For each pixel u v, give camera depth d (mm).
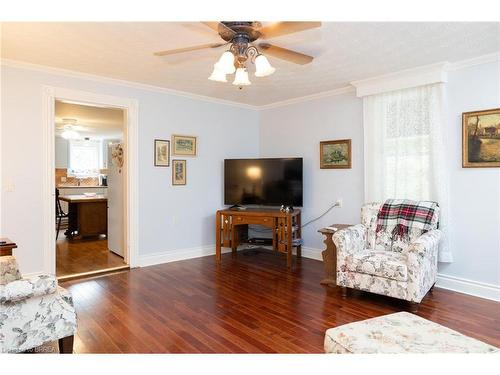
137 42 2865
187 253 4805
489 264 3201
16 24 2502
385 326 1691
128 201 4262
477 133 3240
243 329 2535
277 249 4418
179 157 4711
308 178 4891
